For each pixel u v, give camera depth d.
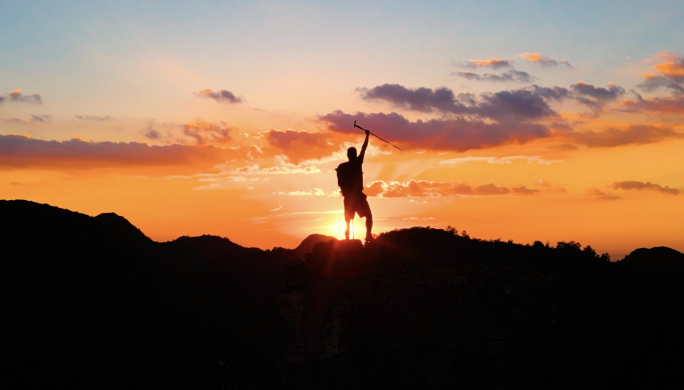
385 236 25.42
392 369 19.12
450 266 20.59
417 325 19.33
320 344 19.45
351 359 19.27
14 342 27.84
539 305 19.20
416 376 19.00
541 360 18.78
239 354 31.19
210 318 38.06
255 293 45.03
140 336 32.97
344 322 19.47
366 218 21.97
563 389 18.31
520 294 19.17
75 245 43.12
